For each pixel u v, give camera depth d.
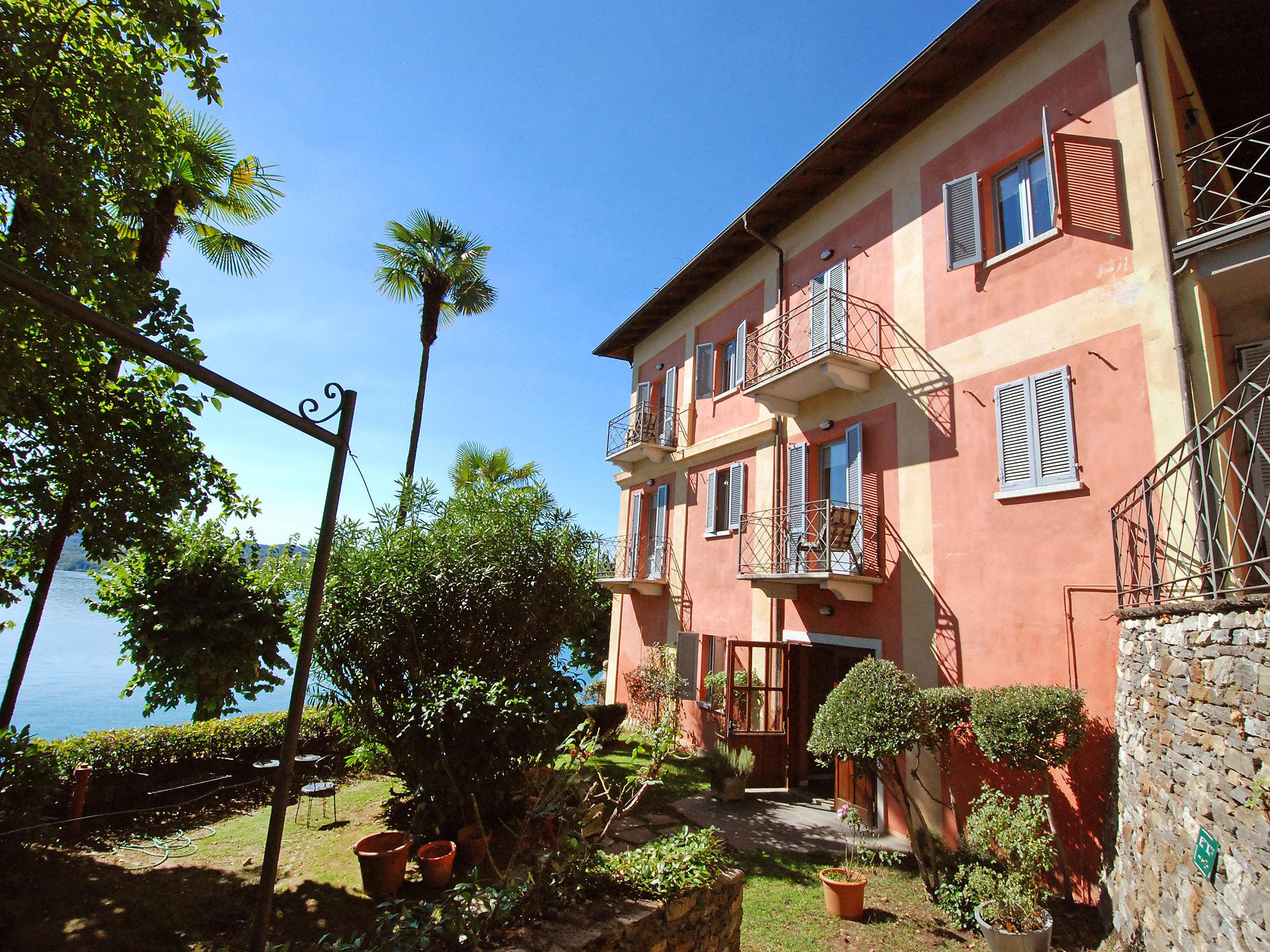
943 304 8.52
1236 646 3.24
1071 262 7.05
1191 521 5.64
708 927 4.30
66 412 6.31
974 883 5.53
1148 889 4.37
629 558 15.71
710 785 10.16
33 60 5.09
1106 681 6.16
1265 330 6.22
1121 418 6.39
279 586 8.83
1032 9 7.69
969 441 7.90
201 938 5.08
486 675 7.84
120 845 6.80
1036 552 6.96
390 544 7.84
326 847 7.05
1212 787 3.42
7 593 6.25
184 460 7.06
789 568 9.86
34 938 4.82
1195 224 6.14
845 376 9.34
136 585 8.62
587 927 3.51
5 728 6.20
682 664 13.24
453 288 15.75
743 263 13.35
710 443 13.41
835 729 6.60
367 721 7.57
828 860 7.13
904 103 9.13
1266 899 2.74
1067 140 7.17
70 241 5.40
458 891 3.58
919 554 8.32
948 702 6.82
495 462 19.45
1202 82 7.98
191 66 5.92
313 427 3.22
